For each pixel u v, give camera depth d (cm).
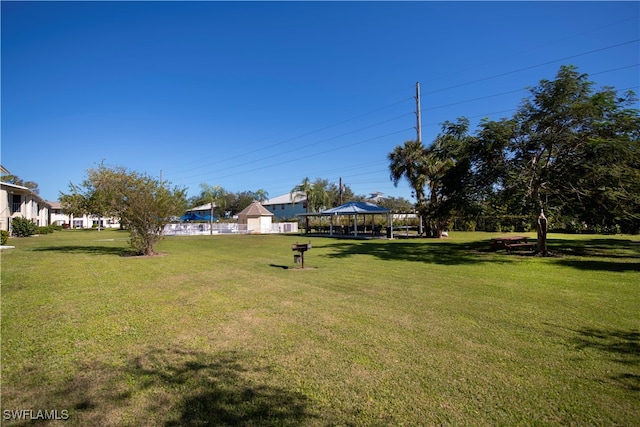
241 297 707
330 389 333
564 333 490
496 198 1473
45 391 327
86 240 2536
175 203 1580
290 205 6162
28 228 3081
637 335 482
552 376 360
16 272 984
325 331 495
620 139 1179
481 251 1627
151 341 456
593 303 656
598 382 348
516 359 402
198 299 689
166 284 845
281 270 1077
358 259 1362
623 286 810
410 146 2791
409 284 843
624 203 1291
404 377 357
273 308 620
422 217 2881
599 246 1783
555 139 1284
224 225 3984
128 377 355
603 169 1188
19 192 3319
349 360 397
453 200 1547
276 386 338
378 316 571
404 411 297
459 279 909
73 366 380
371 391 329
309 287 809
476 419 286
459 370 373
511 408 302
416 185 2770
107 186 1515
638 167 1302
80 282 854
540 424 279
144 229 1533
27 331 491
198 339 464
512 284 840
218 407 302
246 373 365
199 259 1381
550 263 1202
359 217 4744
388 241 2395
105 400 312
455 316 571
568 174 1298
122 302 660
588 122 1255
